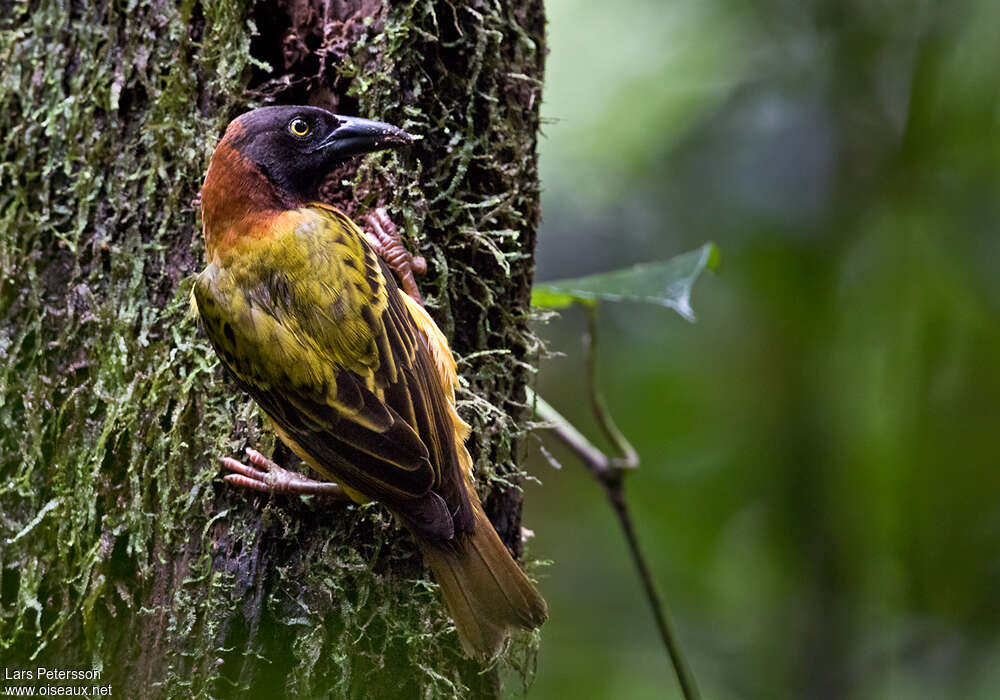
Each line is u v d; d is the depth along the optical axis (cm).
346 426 698
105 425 756
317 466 719
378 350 712
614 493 960
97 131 777
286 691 718
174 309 759
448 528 675
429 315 752
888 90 1638
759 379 1631
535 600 697
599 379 1623
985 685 1535
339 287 721
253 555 732
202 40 769
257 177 740
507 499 781
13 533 779
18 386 781
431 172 757
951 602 1612
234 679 722
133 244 766
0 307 787
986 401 1609
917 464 1631
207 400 751
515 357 795
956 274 1614
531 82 791
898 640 1592
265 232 733
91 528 754
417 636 732
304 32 771
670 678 1509
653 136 1551
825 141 1591
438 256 761
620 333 1634
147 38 768
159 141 762
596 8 1594
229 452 741
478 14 753
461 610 683
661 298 865
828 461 1627
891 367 1641
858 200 1620
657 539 1602
